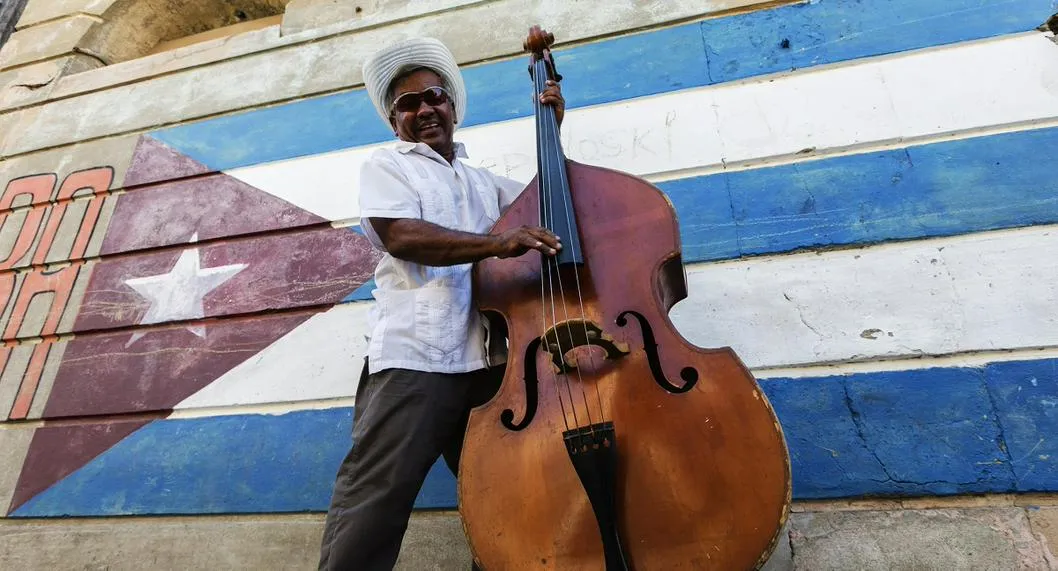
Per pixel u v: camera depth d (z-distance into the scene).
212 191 3.08
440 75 2.00
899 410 1.89
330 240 2.76
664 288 1.57
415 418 1.53
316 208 2.86
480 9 3.15
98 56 4.07
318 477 2.28
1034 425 1.79
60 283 3.05
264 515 2.27
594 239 1.57
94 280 3.01
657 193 1.58
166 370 2.67
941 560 1.67
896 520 1.74
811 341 2.04
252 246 2.86
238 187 3.04
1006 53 2.34
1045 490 1.71
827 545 1.75
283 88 3.28
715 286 2.21
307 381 2.47
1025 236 2.03
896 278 2.07
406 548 2.03
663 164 2.48
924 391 1.90
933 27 2.46
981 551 1.66
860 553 1.72
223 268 2.84
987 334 1.92
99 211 3.21
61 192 3.34
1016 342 1.89
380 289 1.75
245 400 2.50
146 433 2.55
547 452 1.28
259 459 2.37
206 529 2.27
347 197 2.84
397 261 1.71
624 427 1.26
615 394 1.31
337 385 2.43
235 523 2.25
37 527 2.47
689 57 2.69
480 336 1.67
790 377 2.01
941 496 1.77
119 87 3.64
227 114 3.31
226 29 4.30
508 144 2.71
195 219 3.02
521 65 2.91
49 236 3.21
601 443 1.19
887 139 2.31
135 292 2.91
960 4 2.48
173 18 4.39
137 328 2.82
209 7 4.43
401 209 1.64
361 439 1.53
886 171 2.25
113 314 2.88
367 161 1.77
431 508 2.10
